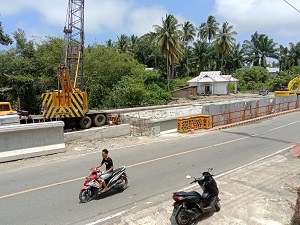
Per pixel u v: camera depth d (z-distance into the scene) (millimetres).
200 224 6094
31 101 33656
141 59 81688
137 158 12016
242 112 24094
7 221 6434
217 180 9008
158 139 16625
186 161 11570
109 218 6523
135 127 18516
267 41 83750
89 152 13102
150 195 7918
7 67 32375
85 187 7512
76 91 18797
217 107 21406
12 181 9133
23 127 11750
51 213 6820
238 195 7676
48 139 12633
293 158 11938
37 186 8656
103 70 36375
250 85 70812
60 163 11219
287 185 8445
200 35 82125
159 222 6254
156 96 39875
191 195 6094
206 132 19219
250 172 9805
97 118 19625
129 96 35469
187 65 77875
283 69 91562
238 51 84750
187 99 48812
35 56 34281
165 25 51562
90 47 38906
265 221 6203
